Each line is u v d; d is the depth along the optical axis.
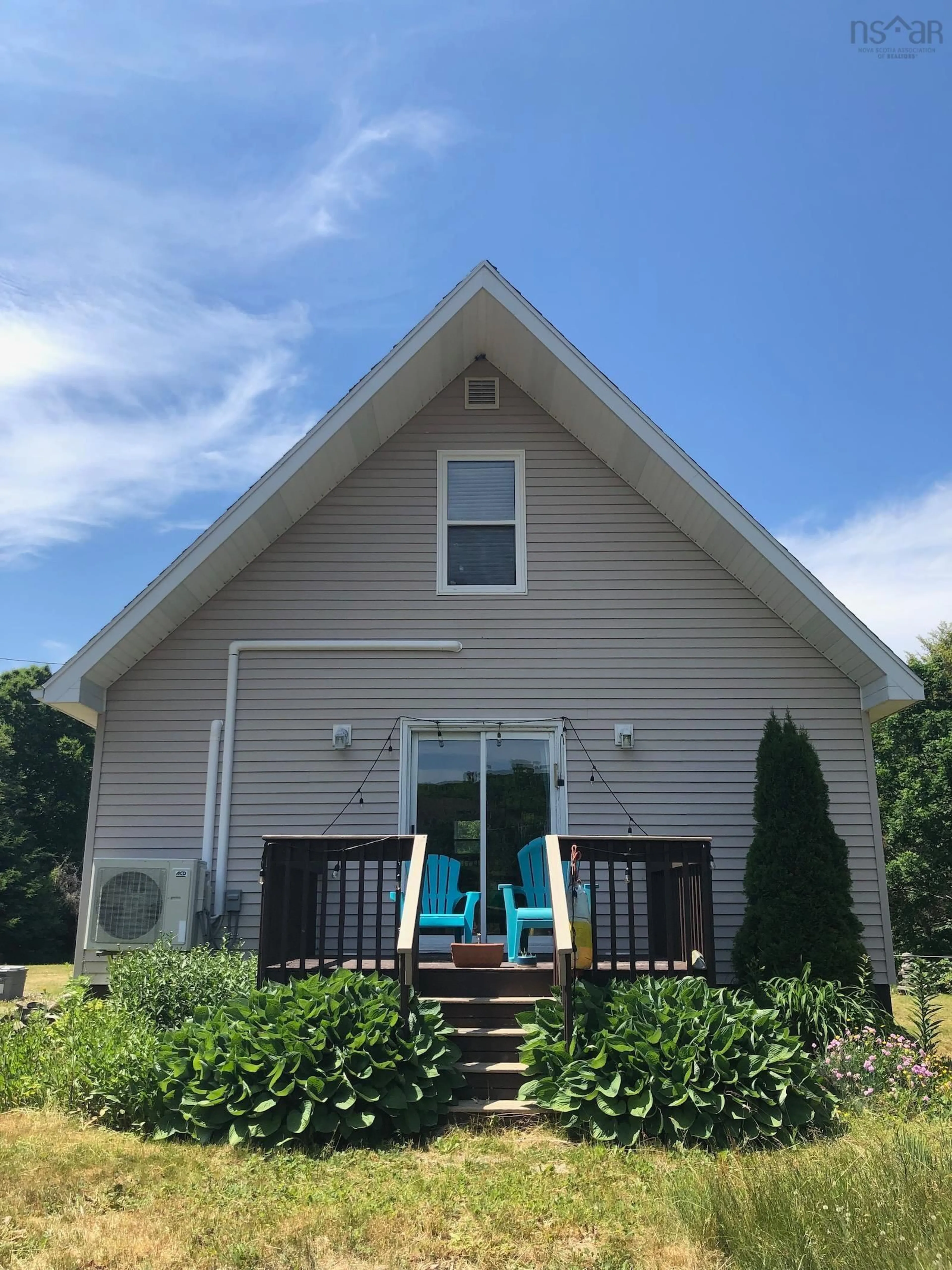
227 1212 4.46
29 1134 5.58
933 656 27.89
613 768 9.24
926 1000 8.15
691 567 9.65
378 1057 5.78
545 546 9.72
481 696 9.38
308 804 9.16
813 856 8.16
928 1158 4.86
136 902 8.50
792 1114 5.70
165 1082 5.76
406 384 9.42
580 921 6.96
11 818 32.16
